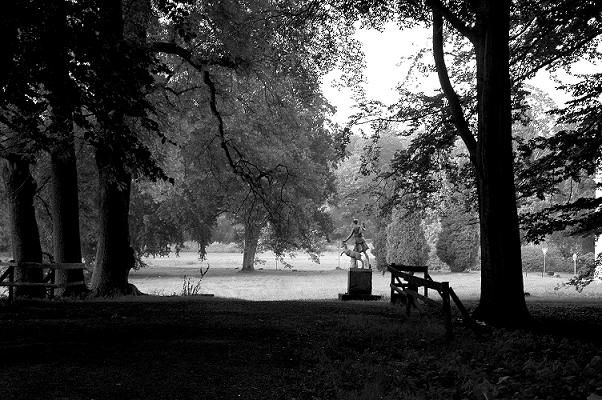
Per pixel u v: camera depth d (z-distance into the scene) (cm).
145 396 659
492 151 1380
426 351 951
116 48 1104
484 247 1389
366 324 1250
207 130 2847
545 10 1759
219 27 2270
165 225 4919
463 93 2036
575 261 5159
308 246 4906
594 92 1831
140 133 1852
